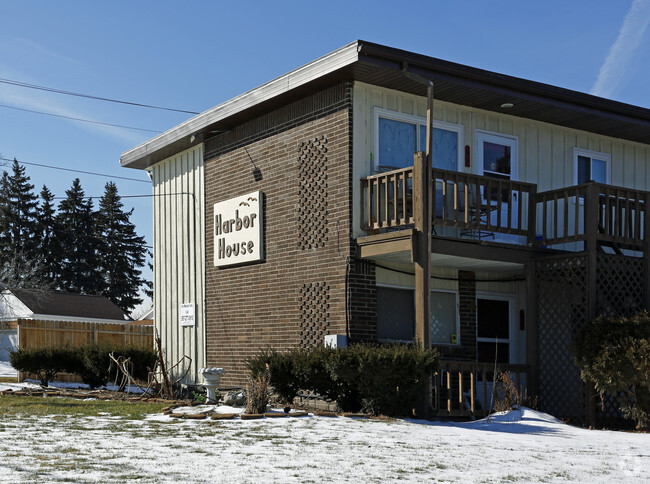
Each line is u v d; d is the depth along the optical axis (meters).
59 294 44.72
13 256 54.34
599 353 13.13
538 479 7.11
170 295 19.53
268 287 15.91
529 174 16.75
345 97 14.16
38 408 12.37
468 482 6.77
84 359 18.58
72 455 7.38
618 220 14.63
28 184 59.97
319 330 14.42
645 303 14.78
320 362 12.42
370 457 7.99
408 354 12.18
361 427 10.62
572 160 17.59
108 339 25.31
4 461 6.92
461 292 15.85
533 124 16.97
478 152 15.94
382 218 14.09
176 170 19.69
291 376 12.98
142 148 19.86
